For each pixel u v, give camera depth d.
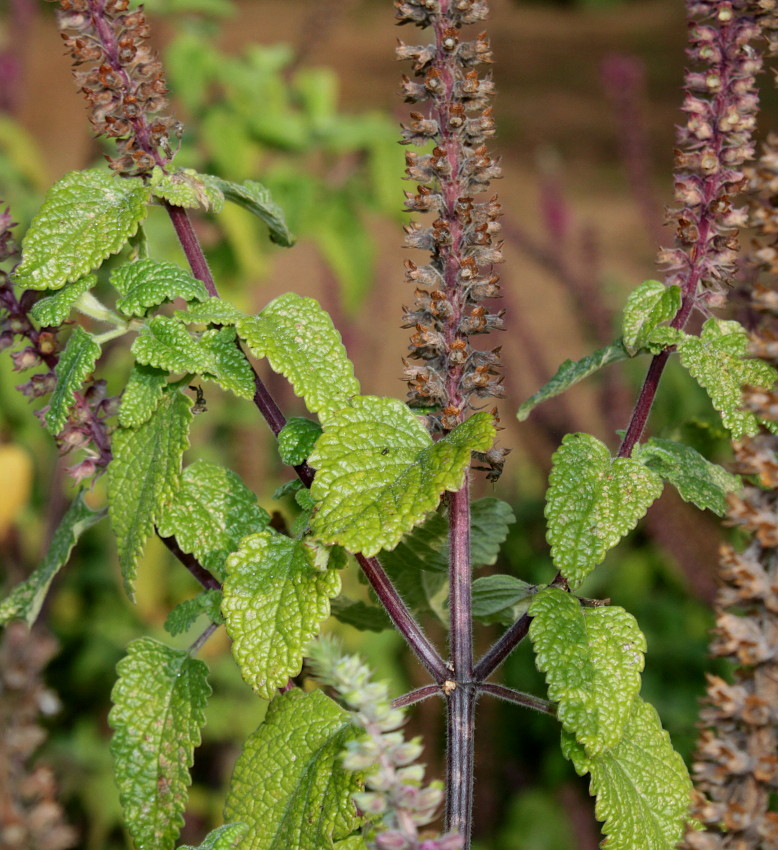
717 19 0.36
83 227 0.38
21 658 0.39
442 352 0.37
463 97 0.36
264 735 0.37
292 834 0.36
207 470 0.38
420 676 0.62
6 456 0.64
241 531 0.38
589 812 0.61
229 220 0.64
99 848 0.61
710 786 0.34
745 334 0.37
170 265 0.38
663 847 0.36
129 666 0.38
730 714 0.33
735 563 0.33
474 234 0.36
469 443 0.35
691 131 0.36
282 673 0.35
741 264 0.37
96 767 0.63
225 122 0.65
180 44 0.67
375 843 0.32
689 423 0.42
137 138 0.38
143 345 0.37
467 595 0.37
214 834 0.35
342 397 0.36
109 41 0.37
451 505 0.37
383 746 0.31
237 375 0.37
